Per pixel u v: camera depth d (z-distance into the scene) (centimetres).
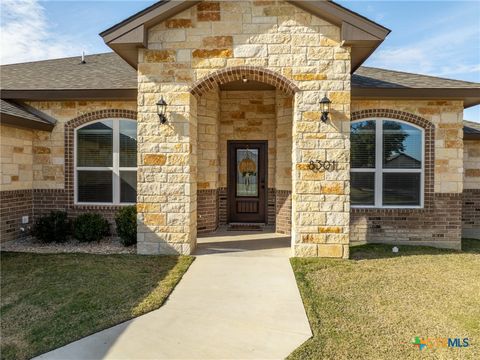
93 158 855
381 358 300
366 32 597
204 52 646
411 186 815
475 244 840
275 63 637
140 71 651
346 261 618
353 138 823
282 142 905
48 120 841
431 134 794
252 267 578
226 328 357
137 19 619
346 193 635
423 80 824
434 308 410
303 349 313
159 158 653
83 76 912
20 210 799
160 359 297
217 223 971
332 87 633
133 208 732
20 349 310
